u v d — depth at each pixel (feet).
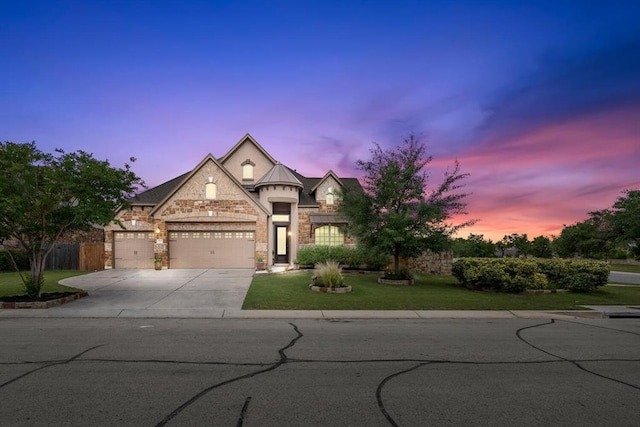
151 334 28.32
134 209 76.23
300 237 83.15
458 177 56.65
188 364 20.99
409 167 56.54
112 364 20.85
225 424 13.89
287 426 13.80
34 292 40.19
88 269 73.67
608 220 113.50
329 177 85.30
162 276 62.54
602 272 51.49
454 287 55.72
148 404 15.58
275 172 81.51
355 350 24.22
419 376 19.38
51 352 23.16
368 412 15.05
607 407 15.81
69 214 42.04
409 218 55.11
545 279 52.26
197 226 75.20
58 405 15.40
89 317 35.27
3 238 41.37
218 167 75.41
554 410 15.46
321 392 17.08
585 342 26.96
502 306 41.24
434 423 14.17
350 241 83.87
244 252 75.66
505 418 14.66
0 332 28.78
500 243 171.22
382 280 57.88
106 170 42.29
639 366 21.45
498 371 20.31
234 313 36.73
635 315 38.22
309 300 42.39
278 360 21.89
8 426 13.60
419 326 32.24
